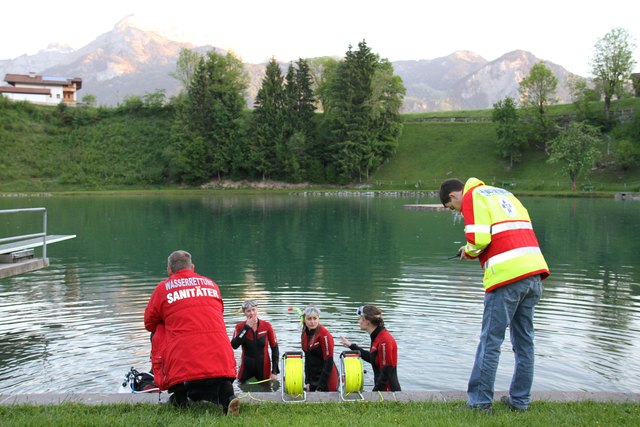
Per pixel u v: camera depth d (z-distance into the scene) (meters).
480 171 69.81
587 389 7.73
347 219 33.25
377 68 76.88
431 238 24.19
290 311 11.73
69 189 67.88
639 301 12.67
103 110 84.50
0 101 78.44
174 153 73.06
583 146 58.25
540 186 62.19
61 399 5.79
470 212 5.19
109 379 8.05
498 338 5.25
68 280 15.16
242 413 5.31
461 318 11.18
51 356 8.99
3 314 11.55
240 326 8.16
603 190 58.66
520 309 5.33
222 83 77.75
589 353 9.14
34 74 113.31
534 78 71.81
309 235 25.47
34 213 37.06
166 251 20.53
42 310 11.91
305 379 7.80
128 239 23.91
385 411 5.36
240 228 28.33
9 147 72.50
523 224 5.26
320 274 16.06
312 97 76.62
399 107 75.69
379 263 17.91
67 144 76.62
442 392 6.12
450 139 77.50
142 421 4.89
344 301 12.64
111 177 72.19
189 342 5.24
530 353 5.41
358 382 6.39
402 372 8.33
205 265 17.64
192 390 5.43
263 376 8.16
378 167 73.75
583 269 16.80
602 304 12.41
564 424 4.88
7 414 5.17
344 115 73.25
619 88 71.62
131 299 12.91
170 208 42.00
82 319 11.20
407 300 12.77
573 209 39.03
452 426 4.78
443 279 15.26
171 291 5.45
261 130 73.94
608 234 25.09
